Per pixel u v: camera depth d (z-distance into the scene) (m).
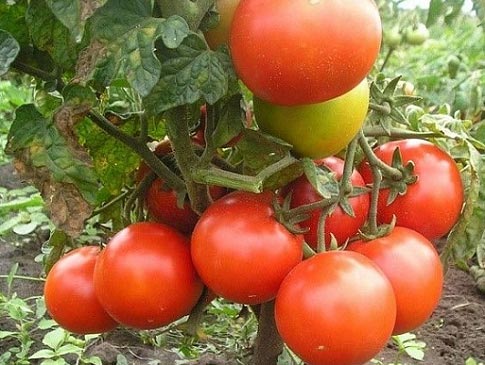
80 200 0.44
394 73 1.36
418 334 0.91
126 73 0.40
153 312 0.48
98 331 0.53
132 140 0.52
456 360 0.86
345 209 0.48
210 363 0.78
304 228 0.48
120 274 0.47
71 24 0.39
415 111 0.57
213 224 0.46
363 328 0.43
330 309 0.43
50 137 0.44
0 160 1.39
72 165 0.44
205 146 0.50
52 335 0.76
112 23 0.41
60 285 0.52
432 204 0.52
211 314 0.87
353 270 0.44
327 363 0.44
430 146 0.54
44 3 0.45
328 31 0.39
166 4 0.43
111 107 0.61
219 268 0.45
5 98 1.56
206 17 0.44
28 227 1.04
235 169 0.54
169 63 0.42
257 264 0.45
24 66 0.50
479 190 0.54
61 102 0.49
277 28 0.39
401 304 0.48
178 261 0.48
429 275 0.48
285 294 0.45
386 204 0.52
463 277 1.07
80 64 0.41
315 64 0.40
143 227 0.50
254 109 0.47
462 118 1.21
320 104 0.45
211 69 0.42
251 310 0.70
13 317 0.81
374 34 0.41
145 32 0.40
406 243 0.49
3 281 0.99
